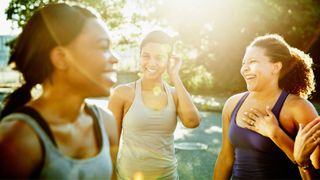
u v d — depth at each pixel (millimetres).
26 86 1325
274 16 15906
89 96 1311
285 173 2262
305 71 2426
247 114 2330
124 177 2666
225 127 2619
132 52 27406
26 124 1130
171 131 2707
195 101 15625
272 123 2189
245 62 2420
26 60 1270
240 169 2369
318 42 16875
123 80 24078
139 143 2611
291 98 2297
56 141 1207
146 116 2594
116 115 2682
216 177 2676
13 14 18656
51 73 1261
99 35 1272
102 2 19828
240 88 19234
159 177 2637
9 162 1080
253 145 2281
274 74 2348
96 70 1269
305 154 2002
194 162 6520
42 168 1144
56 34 1223
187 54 20672
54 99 1262
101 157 1297
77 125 1303
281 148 2154
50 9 1242
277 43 2369
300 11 16328
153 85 2711
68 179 1176
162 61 2688
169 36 2758
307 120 2186
